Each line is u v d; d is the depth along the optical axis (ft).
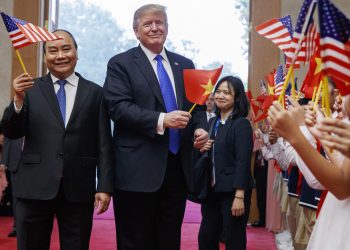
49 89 11.75
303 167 8.61
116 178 11.62
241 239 14.12
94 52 56.34
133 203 11.54
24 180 11.47
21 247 11.51
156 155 11.41
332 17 5.76
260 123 18.52
